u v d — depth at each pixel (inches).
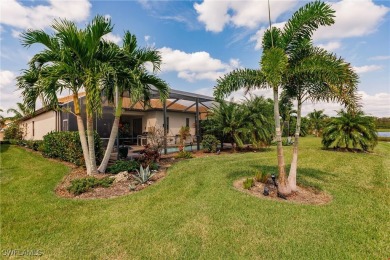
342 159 391.9
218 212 158.2
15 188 215.8
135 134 650.2
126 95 347.6
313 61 180.5
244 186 213.8
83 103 419.5
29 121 713.0
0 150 486.6
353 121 490.9
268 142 519.5
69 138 330.3
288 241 120.9
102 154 329.1
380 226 137.9
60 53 227.1
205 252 111.7
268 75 169.8
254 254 109.8
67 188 210.5
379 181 246.7
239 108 507.5
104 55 249.6
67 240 123.2
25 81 239.5
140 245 118.0
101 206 171.2
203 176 261.9
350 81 171.9
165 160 382.6
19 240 123.0
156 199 186.1
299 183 232.4
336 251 112.1
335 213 156.9
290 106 244.8
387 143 871.7
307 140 888.9
